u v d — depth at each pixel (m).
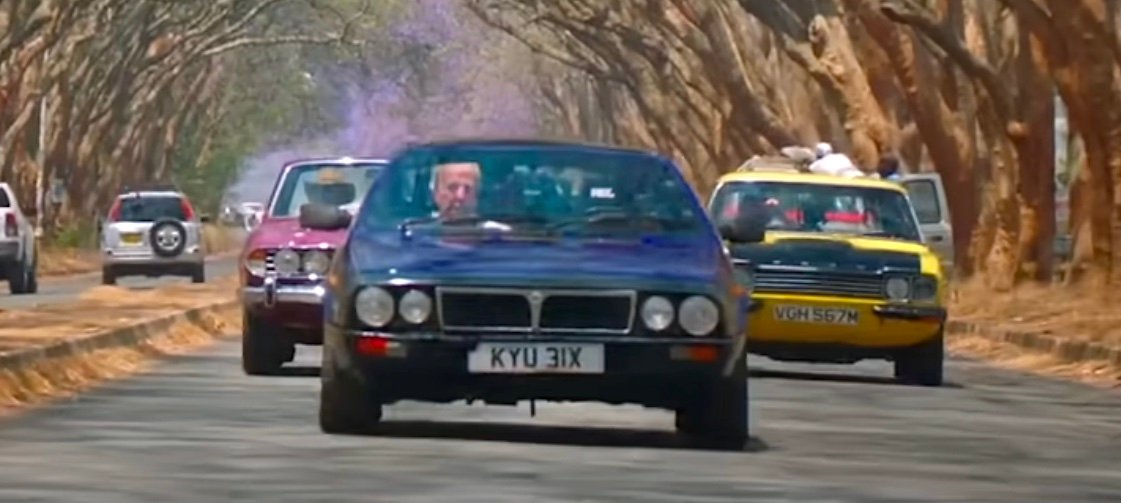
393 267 28.67
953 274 84.75
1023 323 68.56
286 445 28.92
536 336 28.16
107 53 156.88
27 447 28.91
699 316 28.45
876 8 85.44
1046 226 82.69
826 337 46.72
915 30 85.31
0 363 38.97
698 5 109.75
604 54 150.00
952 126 87.62
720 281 28.91
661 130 153.25
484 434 31.00
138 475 25.42
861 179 49.88
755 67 113.62
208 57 179.75
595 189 30.73
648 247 29.70
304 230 45.12
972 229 88.38
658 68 132.12
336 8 173.62
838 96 93.44
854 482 26.41
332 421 30.11
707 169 155.38
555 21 141.88
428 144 31.58
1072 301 74.56
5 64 128.75
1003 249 85.62
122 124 175.50
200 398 38.50
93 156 162.75
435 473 25.78
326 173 47.16
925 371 47.53
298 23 176.38
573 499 23.55
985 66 80.12
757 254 46.81
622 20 136.12
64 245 149.00
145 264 101.44
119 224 101.88
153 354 53.38
